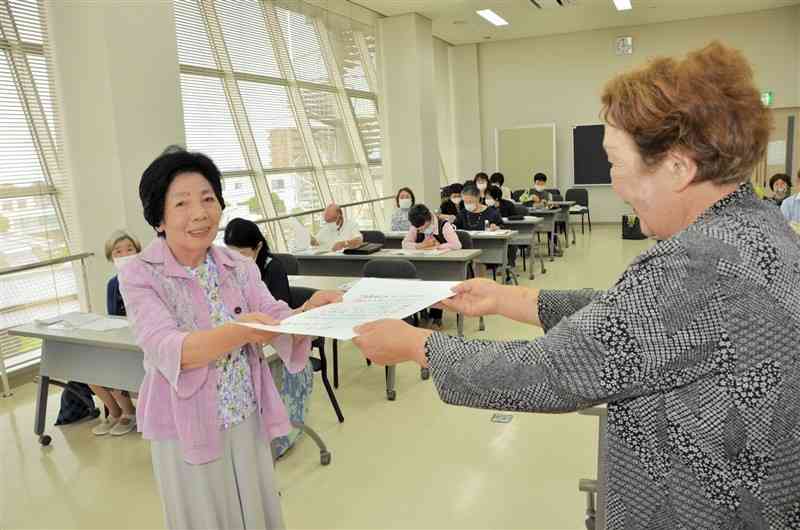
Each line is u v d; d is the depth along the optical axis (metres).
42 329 3.23
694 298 0.70
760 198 0.80
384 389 3.96
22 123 4.58
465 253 5.14
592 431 3.20
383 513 2.54
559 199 10.76
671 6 9.75
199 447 1.29
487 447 3.09
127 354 3.09
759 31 10.52
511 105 12.32
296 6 7.88
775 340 0.69
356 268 5.59
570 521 2.41
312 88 8.09
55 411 3.94
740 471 0.71
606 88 0.83
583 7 9.48
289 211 7.36
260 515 1.43
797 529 0.72
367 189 9.16
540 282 6.99
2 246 4.45
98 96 4.55
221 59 6.64
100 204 4.71
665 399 0.74
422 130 9.45
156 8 4.82
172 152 1.33
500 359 0.78
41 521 2.63
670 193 0.79
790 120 9.99
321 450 2.98
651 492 0.76
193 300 1.34
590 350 0.74
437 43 11.88
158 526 2.56
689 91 0.72
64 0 4.55
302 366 1.46
